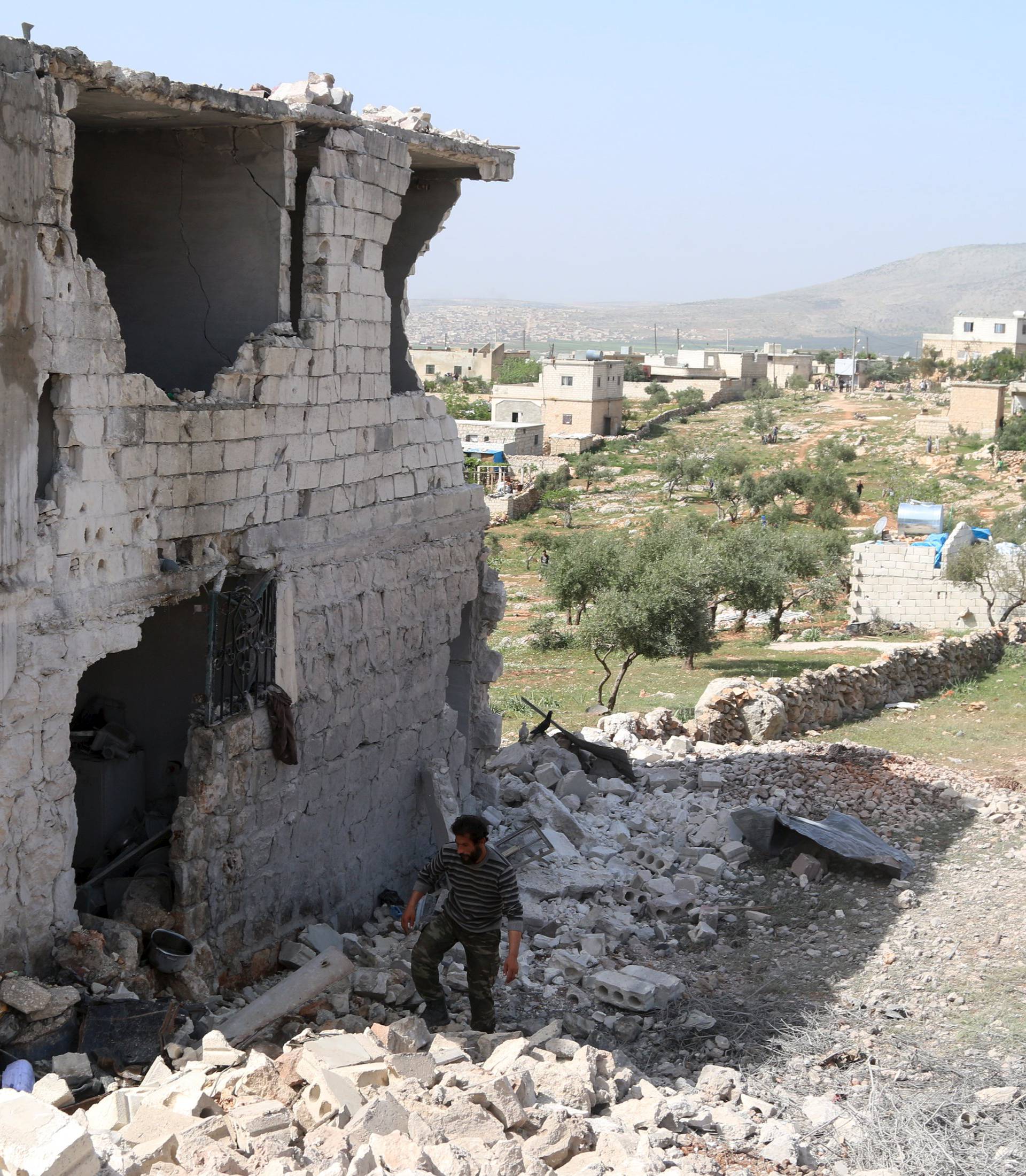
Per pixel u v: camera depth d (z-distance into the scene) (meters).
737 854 13.20
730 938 11.33
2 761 7.46
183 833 8.91
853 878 12.77
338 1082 6.86
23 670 7.49
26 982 7.41
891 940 11.16
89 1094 7.05
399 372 12.98
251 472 9.45
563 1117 6.88
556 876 12.12
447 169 12.71
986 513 63.50
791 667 32.03
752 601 35.50
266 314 9.97
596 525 67.88
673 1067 8.80
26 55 7.16
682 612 25.28
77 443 7.76
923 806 15.33
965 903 12.06
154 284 10.23
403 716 11.92
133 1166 5.78
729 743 20.09
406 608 11.82
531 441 87.31
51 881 7.90
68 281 7.58
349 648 10.87
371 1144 6.10
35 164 7.23
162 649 10.70
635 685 29.08
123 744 10.73
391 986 9.12
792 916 11.87
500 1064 7.80
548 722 16.38
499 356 126.81
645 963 10.72
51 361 7.49
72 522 7.79
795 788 15.74
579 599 33.81
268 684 9.78
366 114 11.75
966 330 137.25
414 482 12.02
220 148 9.88
